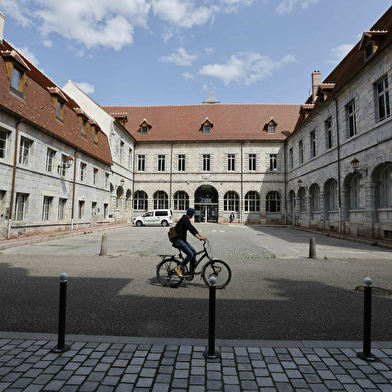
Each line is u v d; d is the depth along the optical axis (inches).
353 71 732.7
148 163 1433.3
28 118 617.9
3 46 652.1
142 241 612.1
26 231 636.1
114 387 108.8
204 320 179.0
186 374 117.5
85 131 929.5
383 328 168.4
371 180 638.5
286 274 308.5
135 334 157.9
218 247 518.0
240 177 1392.7
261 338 154.0
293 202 1288.1
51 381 112.1
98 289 246.2
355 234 714.2
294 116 1497.3
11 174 581.0
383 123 593.0
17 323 172.7
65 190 799.7
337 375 118.0
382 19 737.0
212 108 1578.5
